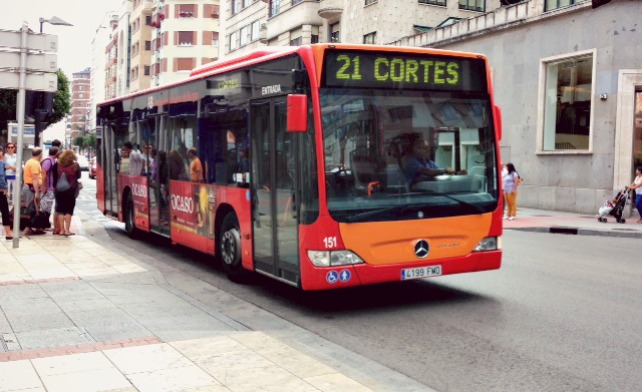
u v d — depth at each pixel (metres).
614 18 21.58
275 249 8.10
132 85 87.56
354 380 5.01
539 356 5.93
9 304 7.43
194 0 70.75
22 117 11.74
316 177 7.23
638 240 16.20
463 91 8.03
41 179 14.01
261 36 44.44
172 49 71.19
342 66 7.38
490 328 6.92
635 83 21.44
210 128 10.02
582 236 17.14
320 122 7.21
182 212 11.23
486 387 5.13
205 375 4.97
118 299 7.80
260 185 8.45
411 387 5.08
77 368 5.11
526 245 14.58
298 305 8.11
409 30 33.31
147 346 5.74
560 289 9.01
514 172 20.56
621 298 8.41
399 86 7.65
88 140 122.56
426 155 7.74
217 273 10.34
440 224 7.73
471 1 34.94
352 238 7.29
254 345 5.80
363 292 8.82
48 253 11.30
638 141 21.75
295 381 4.86
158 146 12.44
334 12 36.31
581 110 22.95
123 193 14.74
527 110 24.84
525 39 24.84
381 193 7.46
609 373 5.45
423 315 7.53
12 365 5.17
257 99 8.51
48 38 11.74
